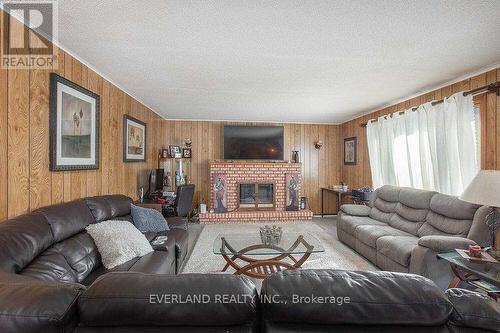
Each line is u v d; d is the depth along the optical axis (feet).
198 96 13.04
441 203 9.39
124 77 10.19
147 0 5.36
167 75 9.92
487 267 5.85
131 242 7.31
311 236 10.66
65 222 6.26
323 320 2.63
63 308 2.42
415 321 2.61
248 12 5.79
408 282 2.82
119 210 9.09
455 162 9.95
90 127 8.89
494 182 6.14
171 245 8.44
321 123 20.89
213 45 7.41
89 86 8.96
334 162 21.03
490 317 2.60
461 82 10.12
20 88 6.01
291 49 7.66
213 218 17.84
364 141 17.47
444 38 6.97
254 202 19.33
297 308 2.63
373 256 10.23
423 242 7.77
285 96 12.89
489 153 9.03
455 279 6.86
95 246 6.93
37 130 6.53
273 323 2.69
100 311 2.48
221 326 2.62
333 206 20.97
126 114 12.22
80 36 6.88
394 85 11.07
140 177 14.30
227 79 10.40
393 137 13.58
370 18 6.03
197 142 19.65
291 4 5.50
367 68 9.13
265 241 9.57
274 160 19.77
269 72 9.55
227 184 18.86
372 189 15.94
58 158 7.27
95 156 9.23
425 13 5.82
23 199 6.09
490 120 9.00
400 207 11.55
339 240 13.75
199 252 11.74
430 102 11.02
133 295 2.55
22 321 2.30
